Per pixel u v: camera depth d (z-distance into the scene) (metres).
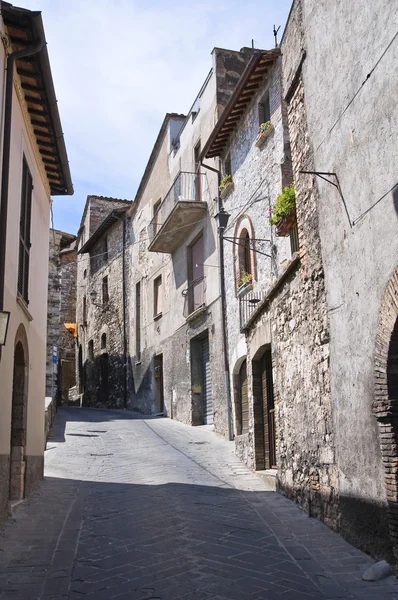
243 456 11.77
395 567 5.26
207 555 5.98
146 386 24.17
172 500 8.48
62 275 37.22
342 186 6.63
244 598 4.85
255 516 7.59
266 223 14.17
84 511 8.17
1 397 7.24
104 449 14.10
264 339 10.16
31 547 6.50
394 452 5.39
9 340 7.75
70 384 36.12
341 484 6.58
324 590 5.02
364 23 6.09
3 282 7.05
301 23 8.13
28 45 7.91
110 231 30.55
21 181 8.73
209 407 18.55
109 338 29.39
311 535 6.65
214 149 17.45
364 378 6.06
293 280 8.52
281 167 13.23
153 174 24.84
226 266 16.80
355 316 6.30
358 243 6.22
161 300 23.17
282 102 13.49
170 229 19.78
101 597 4.98
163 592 5.03
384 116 5.64
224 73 18.34
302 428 8.02
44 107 9.12
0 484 7.21
